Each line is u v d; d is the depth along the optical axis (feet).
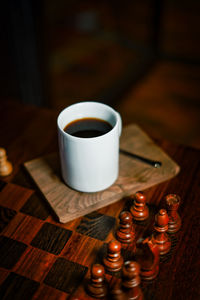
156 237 1.50
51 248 1.52
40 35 3.43
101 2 6.43
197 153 1.97
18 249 1.52
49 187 1.73
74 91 5.13
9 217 1.64
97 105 1.70
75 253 1.51
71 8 6.65
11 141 2.06
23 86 3.67
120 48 6.43
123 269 1.33
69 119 1.70
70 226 1.61
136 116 4.72
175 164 1.85
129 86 5.42
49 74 3.87
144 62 6.02
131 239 1.54
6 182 1.81
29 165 1.87
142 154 1.91
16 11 3.12
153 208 1.68
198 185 1.78
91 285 1.37
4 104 2.33
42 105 3.95
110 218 1.64
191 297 1.36
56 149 2.01
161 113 4.79
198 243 1.53
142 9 5.91
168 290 1.38
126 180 1.77
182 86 5.39
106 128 1.69
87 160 1.56
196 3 5.43
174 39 5.95
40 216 1.65
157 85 5.44
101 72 5.71
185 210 1.67
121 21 6.39
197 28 5.65
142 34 6.25
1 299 1.36
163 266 1.46
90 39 6.72
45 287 1.40
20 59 3.45
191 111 4.82
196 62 5.99
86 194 1.70
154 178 1.78
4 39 3.30
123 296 1.34
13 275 1.43
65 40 6.54
